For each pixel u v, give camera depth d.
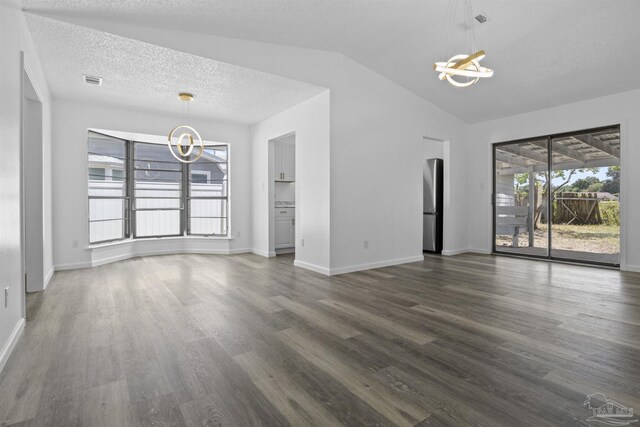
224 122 5.88
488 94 5.13
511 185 5.91
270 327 2.45
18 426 1.33
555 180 5.39
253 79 3.95
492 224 6.10
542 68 4.29
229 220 6.07
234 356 1.98
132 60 3.42
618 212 4.81
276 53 3.85
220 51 3.48
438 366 1.86
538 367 1.84
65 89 4.12
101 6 2.71
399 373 1.78
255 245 6.10
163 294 3.32
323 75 4.23
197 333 2.33
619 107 4.57
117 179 5.42
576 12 3.31
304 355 2.00
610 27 3.44
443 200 6.12
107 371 1.79
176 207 6.13
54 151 4.39
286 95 4.50
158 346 2.11
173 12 2.95
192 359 1.94
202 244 6.05
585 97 4.82
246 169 6.18
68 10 2.68
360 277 4.14
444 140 5.89
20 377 1.72
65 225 4.47
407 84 5.08
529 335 2.29
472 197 6.32
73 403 1.49
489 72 2.83
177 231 6.15
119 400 1.52
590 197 5.05
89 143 4.96
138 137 5.37
